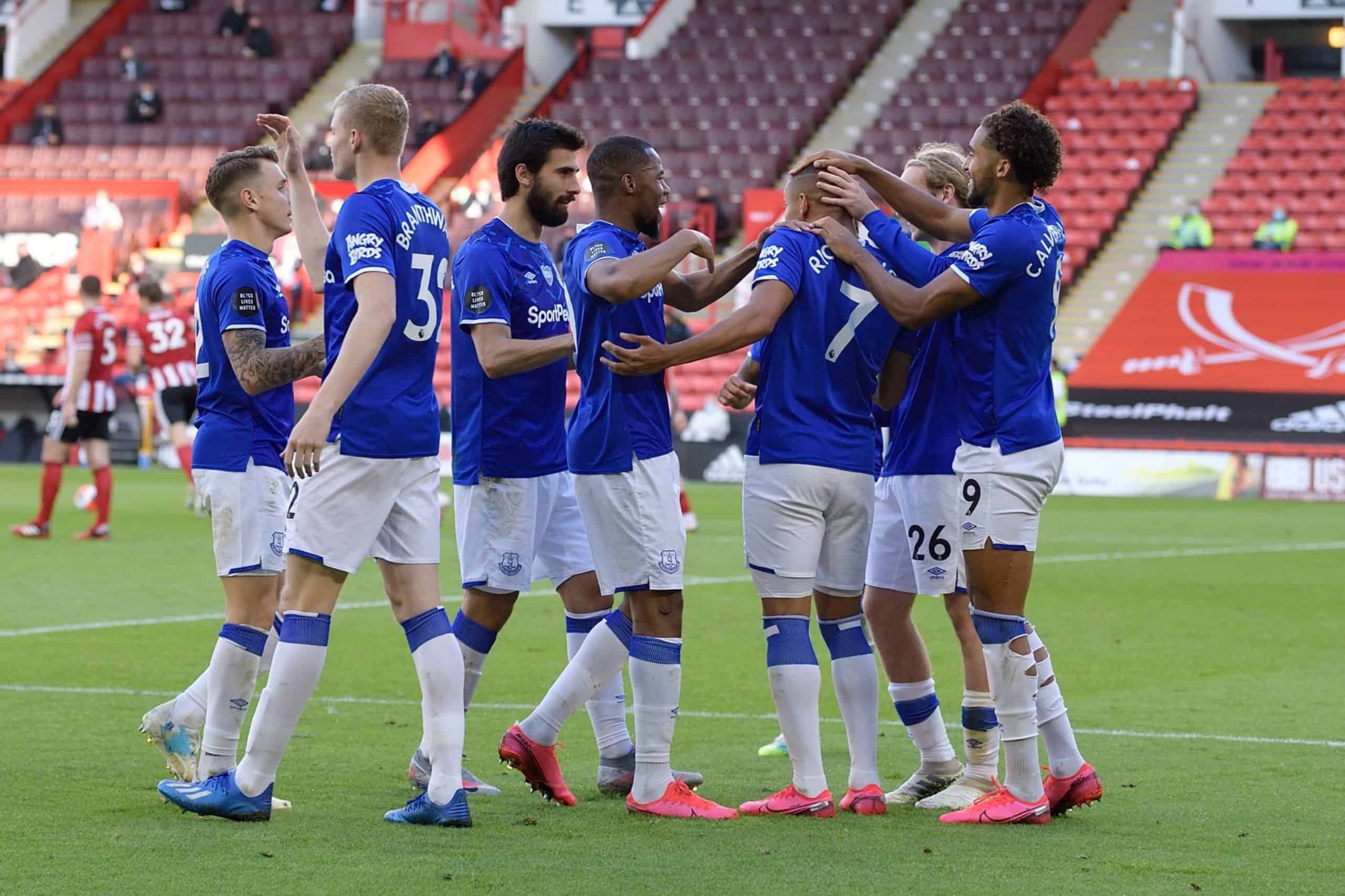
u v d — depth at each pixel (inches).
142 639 1229.7
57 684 1024.9
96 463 2023.9
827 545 724.7
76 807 693.9
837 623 735.7
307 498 675.4
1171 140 4015.8
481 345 728.3
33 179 3946.9
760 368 730.2
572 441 725.9
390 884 572.7
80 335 1983.3
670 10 4596.5
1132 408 3348.9
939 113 4146.2
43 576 1640.0
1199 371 3378.4
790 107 4261.8
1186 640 1300.4
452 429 801.6
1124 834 673.0
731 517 2566.4
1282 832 674.2
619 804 740.0
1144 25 4448.8
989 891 573.9
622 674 778.2
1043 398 704.4
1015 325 690.8
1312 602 1565.0
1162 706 995.9
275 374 698.2
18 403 3779.5
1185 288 3494.1
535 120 756.6
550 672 1107.3
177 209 3934.5
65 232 3909.9
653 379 719.1
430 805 674.2
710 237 3789.4
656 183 725.9
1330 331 3358.8
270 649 795.4
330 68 4589.1
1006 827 687.7
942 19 4517.7
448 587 1617.9
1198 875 601.0
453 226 3937.0
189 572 1692.9
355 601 1499.8
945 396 743.1
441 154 3998.5
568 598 816.9
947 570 741.9
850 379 716.7
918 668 767.7
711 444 3430.1
